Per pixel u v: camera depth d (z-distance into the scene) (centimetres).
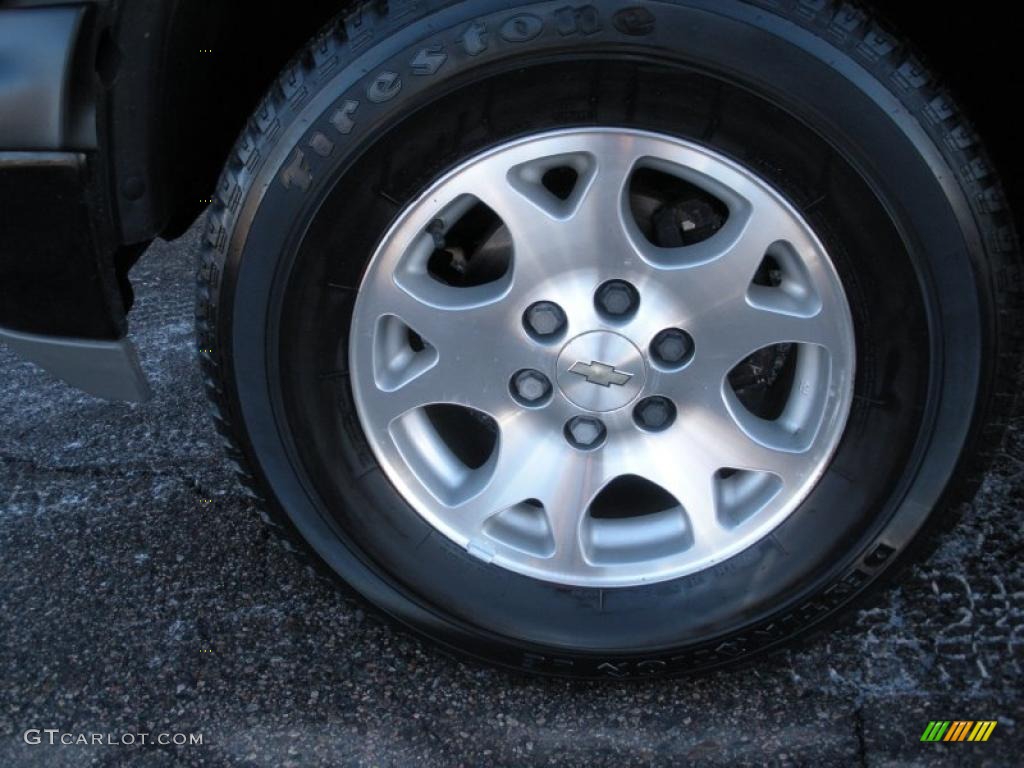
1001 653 127
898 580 119
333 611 139
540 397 115
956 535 140
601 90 101
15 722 127
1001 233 103
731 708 124
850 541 116
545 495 118
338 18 105
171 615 140
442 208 108
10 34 103
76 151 105
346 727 125
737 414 115
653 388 113
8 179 106
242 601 141
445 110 103
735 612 120
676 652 122
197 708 128
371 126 103
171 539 152
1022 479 147
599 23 99
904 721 121
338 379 114
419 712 126
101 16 102
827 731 121
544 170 108
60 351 117
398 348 117
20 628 139
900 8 117
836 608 119
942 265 104
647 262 108
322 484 118
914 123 100
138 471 165
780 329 109
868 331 108
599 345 111
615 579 121
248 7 120
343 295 110
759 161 103
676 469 117
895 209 103
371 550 121
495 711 126
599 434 116
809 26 98
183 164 118
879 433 111
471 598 122
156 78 108
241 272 109
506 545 122
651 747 121
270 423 115
